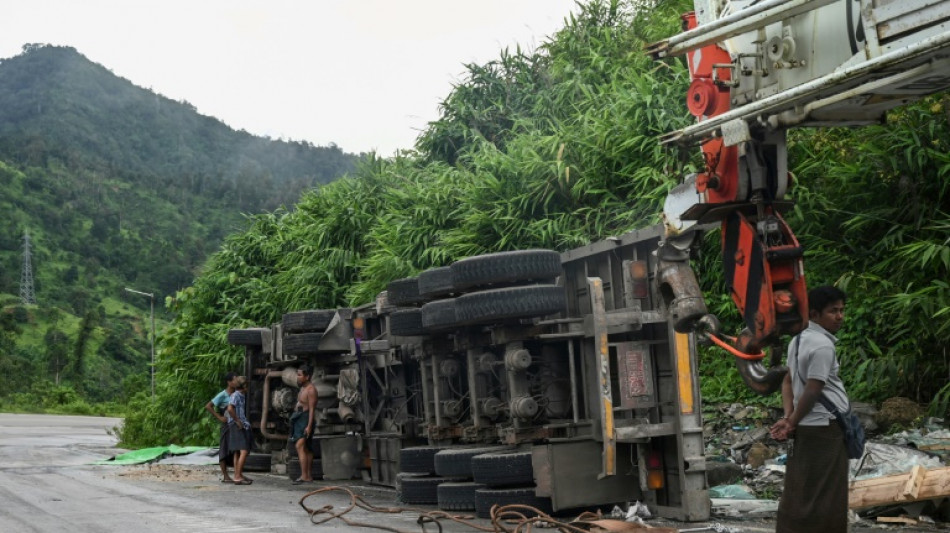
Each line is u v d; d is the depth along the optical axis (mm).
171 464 18891
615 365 9305
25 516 9992
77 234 178625
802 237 11617
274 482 14758
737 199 5855
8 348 113188
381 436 13219
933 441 8711
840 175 11141
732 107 5938
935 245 9781
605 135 13500
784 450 10109
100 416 65125
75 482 14773
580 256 9734
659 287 6727
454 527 8633
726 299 12055
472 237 14750
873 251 11188
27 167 199500
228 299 22328
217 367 21766
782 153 5777
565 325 9406
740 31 5414
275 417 17359
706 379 12039
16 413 63812
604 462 8383
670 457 8734
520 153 14945
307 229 20422
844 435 5375
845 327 10945
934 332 9875
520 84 20328
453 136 20281
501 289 9141
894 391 10484
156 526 9016
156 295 162875
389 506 10758
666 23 16250
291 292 20219
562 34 18656
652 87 13672
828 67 5293
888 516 7688
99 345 115938
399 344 12906
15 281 150875
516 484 9352
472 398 10258
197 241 184250
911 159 10414
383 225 17406
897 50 4629
